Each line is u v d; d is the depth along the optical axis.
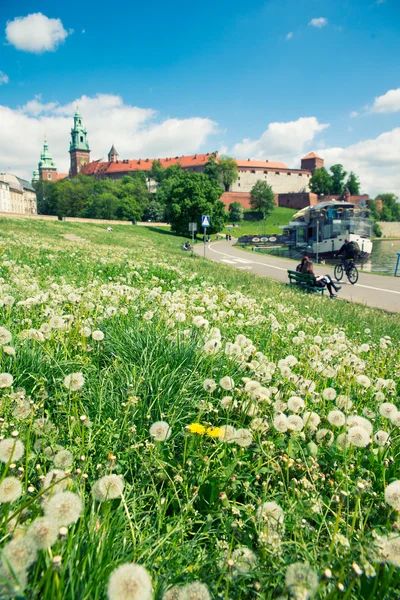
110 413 3.08
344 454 2.52
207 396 3.44
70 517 1.35
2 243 17.08
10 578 1.21
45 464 2.28
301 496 2.21
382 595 1.68
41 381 3.10
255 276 20.27
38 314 5.03
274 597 1.57
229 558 1.71
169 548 1.97
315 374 4.36
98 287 7.65
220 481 2.40
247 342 4.50
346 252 21.89
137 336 4.38
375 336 8.55
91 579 1.55
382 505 2.18
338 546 1.82
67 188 154.12
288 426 2.64
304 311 10.41
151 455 2.51
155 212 138.00
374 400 3.84
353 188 180.62
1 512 1.72
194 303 7.43
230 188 187.88
